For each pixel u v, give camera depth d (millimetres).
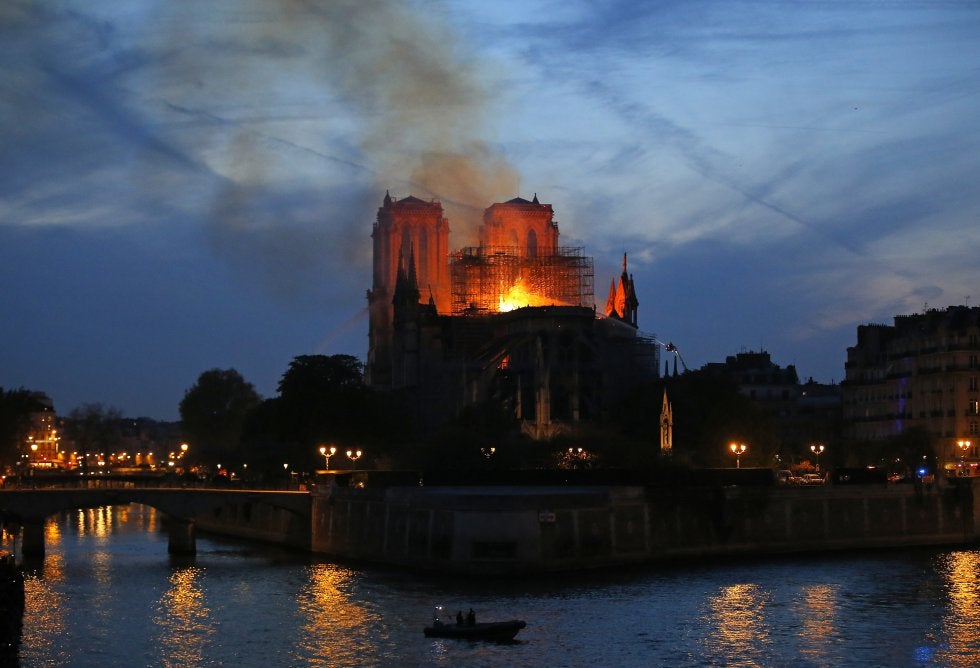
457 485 197750
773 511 180500
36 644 119750
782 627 123938
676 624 124875
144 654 115688
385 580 153875
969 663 110812
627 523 166875
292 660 112750
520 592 143000
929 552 182375
